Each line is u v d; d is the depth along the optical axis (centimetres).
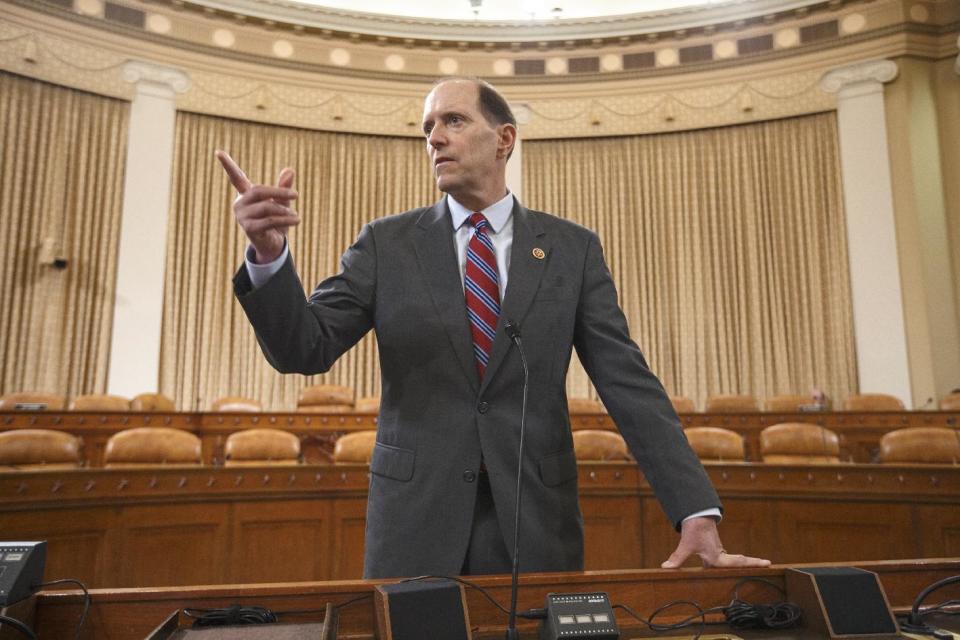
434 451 124
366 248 141
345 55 897
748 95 873
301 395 696
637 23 896
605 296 143
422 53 912
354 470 355
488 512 123
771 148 872
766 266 856
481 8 956
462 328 131
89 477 303
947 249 804
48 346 753
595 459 419
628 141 909
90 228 787
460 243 143
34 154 769
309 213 873
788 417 596
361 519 353
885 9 835
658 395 130
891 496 333
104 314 779
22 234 756
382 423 132
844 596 104
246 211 107
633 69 905
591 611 98
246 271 113
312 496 347
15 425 495
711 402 707
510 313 132
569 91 913
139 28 822
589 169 908
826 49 854
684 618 110
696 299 869
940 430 397
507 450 125
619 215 898
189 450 391
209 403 808
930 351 782
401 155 906
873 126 828
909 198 809
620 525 360
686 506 118
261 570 333
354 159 898
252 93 863
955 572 120
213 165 847
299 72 884
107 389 770
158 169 818
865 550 334
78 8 794
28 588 97
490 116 143
